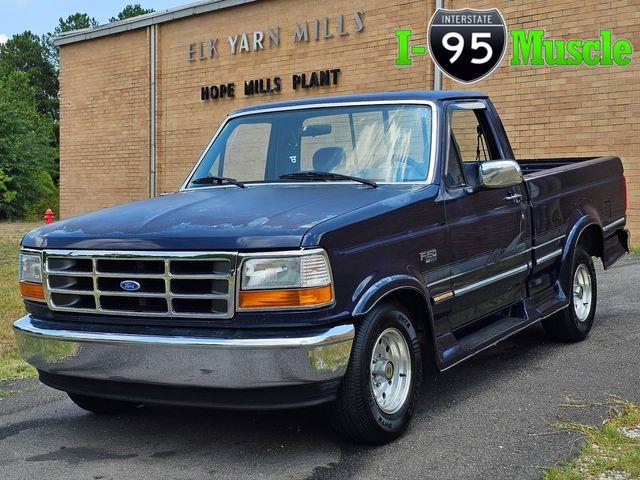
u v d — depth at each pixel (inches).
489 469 150.6
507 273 215.9
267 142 215.0
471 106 217.5
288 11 681.0
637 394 196.7
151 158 814.5
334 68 650.8
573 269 253.1
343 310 151.4
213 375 146.1
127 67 836.6
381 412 162.2
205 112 762.8
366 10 625.3
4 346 282.4
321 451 163.9
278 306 146.4
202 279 150.0
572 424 173.8
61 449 173.0
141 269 155.2
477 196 201.3
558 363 231.0
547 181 242.1
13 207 1322.6
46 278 165.9
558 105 522.6
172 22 783.7
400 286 164.1
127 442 175.9
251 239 148.0
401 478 147.9
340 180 192.9
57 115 3206.2
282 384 145.3
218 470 156.0
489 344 200.5
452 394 203.2
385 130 200.1
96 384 163.2
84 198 901.8
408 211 173.5
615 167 296.0
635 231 490.6
